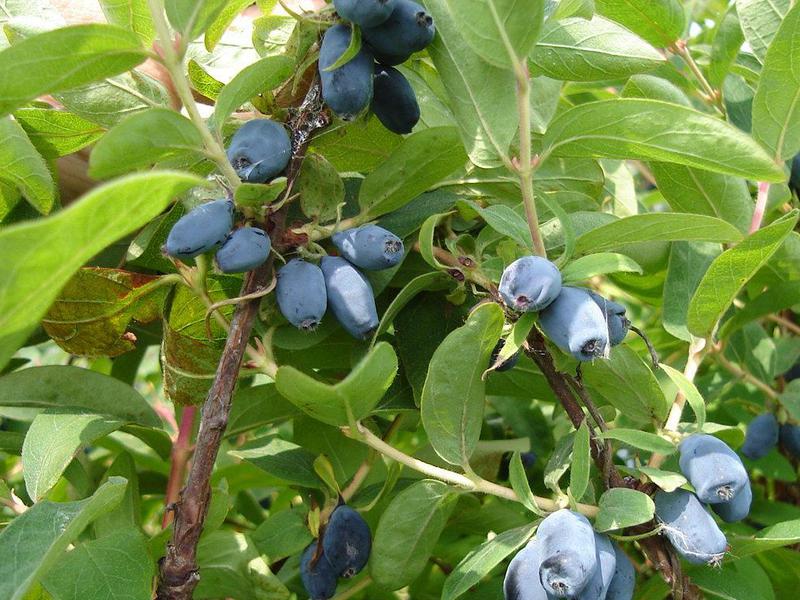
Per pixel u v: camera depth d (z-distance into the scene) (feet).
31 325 0.57
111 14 0.72
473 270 0.85
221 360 0.72
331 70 0.73
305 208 0.80
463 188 0.95
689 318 0.88
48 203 0.85
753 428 1.14
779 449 1.22
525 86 0.73
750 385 1.22
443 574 1.17
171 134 0.68
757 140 0.88
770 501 1.14
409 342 0.90
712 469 0.73
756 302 1.04
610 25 0.84
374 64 0.76
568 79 0.85
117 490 0.69
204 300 0.82
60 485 1.11
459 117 0.78
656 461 0.82
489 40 0.71
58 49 0.64
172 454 1.01
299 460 0.94
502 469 1.12
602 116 0.73
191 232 0.69
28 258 0.51
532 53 0.84
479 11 0.69
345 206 0.90
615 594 0.73
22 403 0.89
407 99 0.78
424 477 0.95
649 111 0.72
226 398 0.70
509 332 0.77
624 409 0.86
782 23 0.81
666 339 1.22
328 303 0.75
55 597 0.69
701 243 0.98
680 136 0.73
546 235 0.90
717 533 0.72
